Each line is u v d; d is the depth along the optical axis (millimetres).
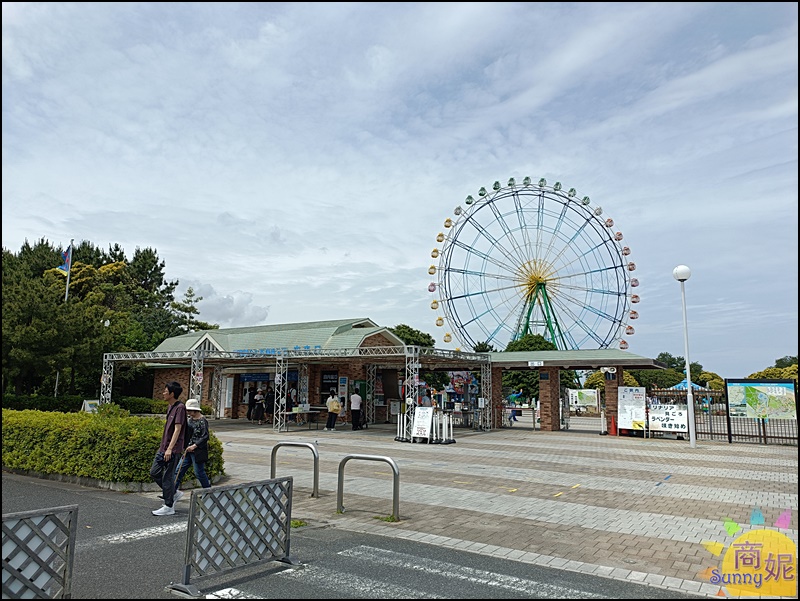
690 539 7199
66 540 4887
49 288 23828
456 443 19031
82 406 25328
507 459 14852
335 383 28312
